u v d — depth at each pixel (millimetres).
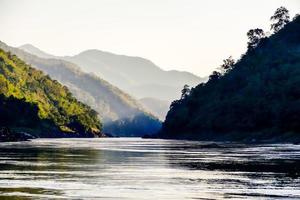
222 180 76125
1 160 111750
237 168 94312
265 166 97375
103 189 65938
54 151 154750
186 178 78812
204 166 99375
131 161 113000
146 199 58656
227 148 181125
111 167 97000
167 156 131125
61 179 76375
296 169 91438
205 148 183375
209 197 60312
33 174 83188
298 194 62688
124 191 64500
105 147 196000
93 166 98812
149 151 160125
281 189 66562
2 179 76062
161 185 70375
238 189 66750
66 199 58062
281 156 125562
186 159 119125
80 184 70688
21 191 63781
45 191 63906
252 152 147500
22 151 152000
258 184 71375
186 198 59594
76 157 125500
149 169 93375
